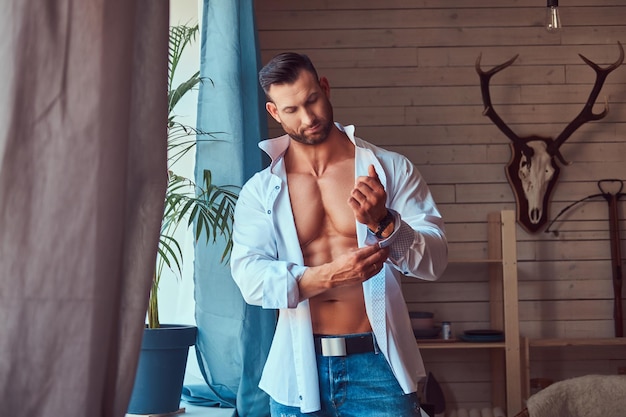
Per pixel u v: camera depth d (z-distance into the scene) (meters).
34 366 0.80
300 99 2.04
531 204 4.63
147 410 3.01
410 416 1.99
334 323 2.00
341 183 2.12
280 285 1.94
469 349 4.61
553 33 4.75
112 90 0.84
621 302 4.61
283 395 2.03
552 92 4.73
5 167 0.81
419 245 1.93
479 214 4.69
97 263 0.81
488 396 4.60
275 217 2.12
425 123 4.71
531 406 3.15
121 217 0.84
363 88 4.71
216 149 3.31
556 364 4.66
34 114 0.82
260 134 3.47
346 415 1.98
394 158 2.16
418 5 4.74
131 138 0.94
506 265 4.24
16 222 0.81
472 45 4.74
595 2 4.77
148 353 2.99
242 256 2.10
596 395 3.20
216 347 3.28
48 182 0.82
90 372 0.80
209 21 3.38
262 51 4.71
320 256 2.10
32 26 0.83
